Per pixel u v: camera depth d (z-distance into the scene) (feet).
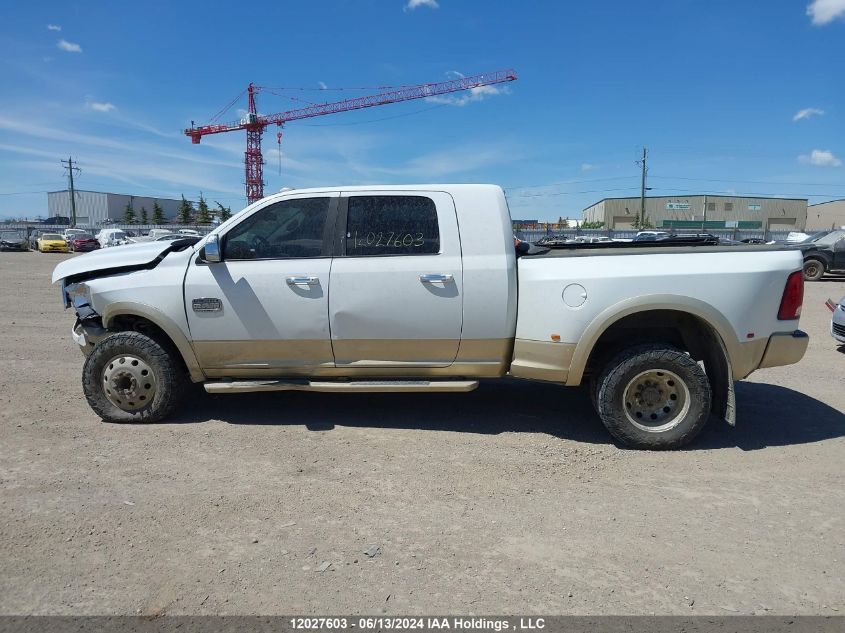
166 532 10.86
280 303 15.48
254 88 292.81
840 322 26.30
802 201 282.36
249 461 14.07
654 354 14.61
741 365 14.82
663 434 14.83
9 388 19.94
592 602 9.02
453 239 15.38
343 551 10.34
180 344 15.87
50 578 9.46
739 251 14.92
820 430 16.56
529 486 12.92
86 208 344.69
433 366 15.79
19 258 107.96
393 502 12.14
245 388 15.87
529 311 15.21
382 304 15.30
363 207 15.64
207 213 279.49
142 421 16.52
